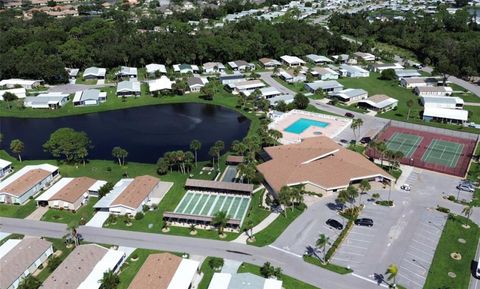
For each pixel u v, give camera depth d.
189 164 152.12
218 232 115.88
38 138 184.25
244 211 125.94
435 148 169.00
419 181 141.25
